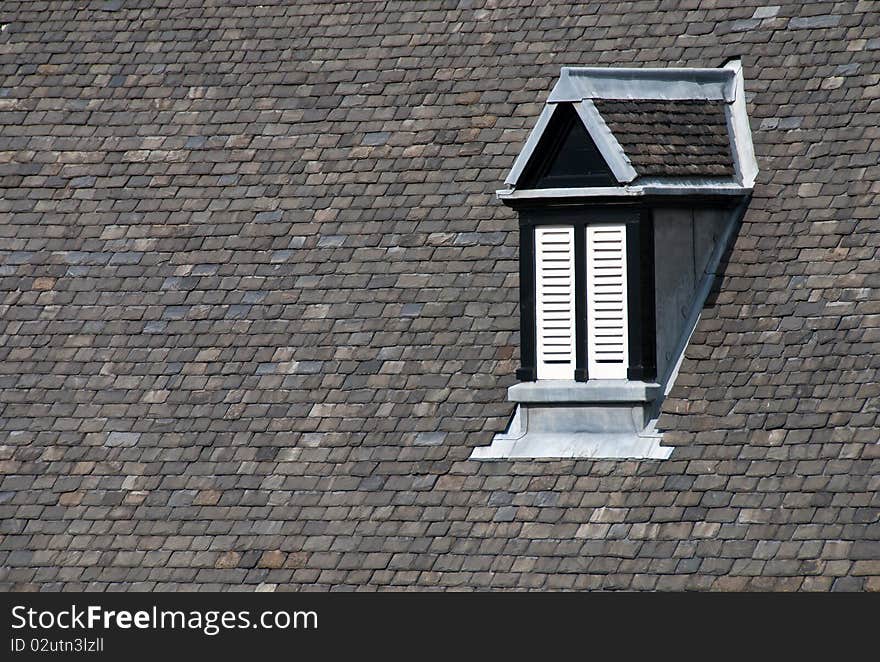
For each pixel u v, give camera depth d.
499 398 43.66
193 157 50.12
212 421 45.09
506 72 49.22
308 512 42.72
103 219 49.53
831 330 41.69
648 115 43.81
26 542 43.91
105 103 51.81
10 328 48.00
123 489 44.34
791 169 44.47
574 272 42.81
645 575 39.19
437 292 45.91
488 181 47.41
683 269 43.25
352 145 49.16
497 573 40.34
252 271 47.59
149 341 47.00
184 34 52.78
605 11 49.41
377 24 51.41
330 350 45.59
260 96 50.84
